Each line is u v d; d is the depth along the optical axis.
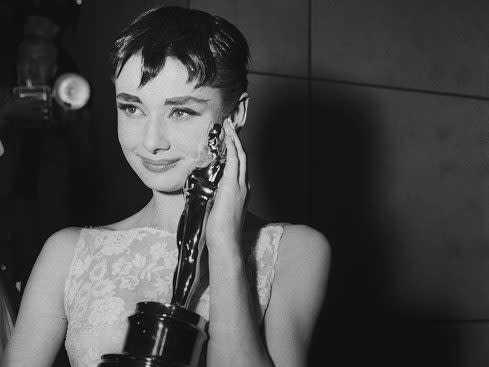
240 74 1.27
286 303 1.30
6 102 1.85
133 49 1.20
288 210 2.86
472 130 3.34
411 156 3.18
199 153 1.22
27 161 1.82
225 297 1.11
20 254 1.74
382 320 3.08
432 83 3.27
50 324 1.34
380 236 3.08
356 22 3.10
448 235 3.25
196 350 0.98
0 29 1.92
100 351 1.28
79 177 1.93
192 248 1.06
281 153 2.87
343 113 3.02
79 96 1.87
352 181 3.03
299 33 2.95
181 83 1.19
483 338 3.28
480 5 3.41
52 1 1.92
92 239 1.40
